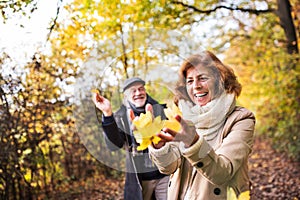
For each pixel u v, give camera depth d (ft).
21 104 13.05
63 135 15.55
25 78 13.05
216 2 21.71
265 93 24.35
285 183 18.06
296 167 20.24
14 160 13.08
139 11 14.46
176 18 17.87
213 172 5.88
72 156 16.37
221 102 6.34
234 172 6.02
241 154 6.08
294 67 22.95
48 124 14.06
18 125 13.20
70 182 16.33
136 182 9.95
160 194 9.92
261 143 26.86
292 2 26.68
